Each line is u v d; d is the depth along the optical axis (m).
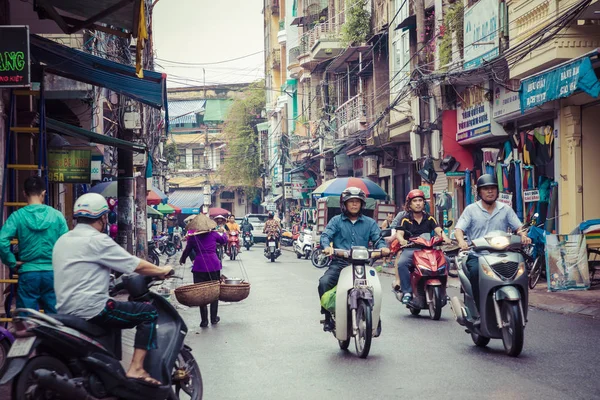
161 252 37.78
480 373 7.32
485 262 8.17
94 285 5.30
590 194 16.98
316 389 6.92
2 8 11.30
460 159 23.09
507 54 16.83
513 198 20.20
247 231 41.94
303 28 51.44
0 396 6.81
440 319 11.37
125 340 9.84
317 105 46.03
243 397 6.71
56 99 16.02
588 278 14.34
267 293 16.09
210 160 79.44
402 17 29.31
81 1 9.28
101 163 22.91
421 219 11.68
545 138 18.44
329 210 29.14
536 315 11.38
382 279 19.19
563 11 15.80
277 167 63.44
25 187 8.33
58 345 4.96
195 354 9.06
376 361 8.14
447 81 20.91
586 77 13.43
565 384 6.72
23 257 8.16
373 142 32.00
